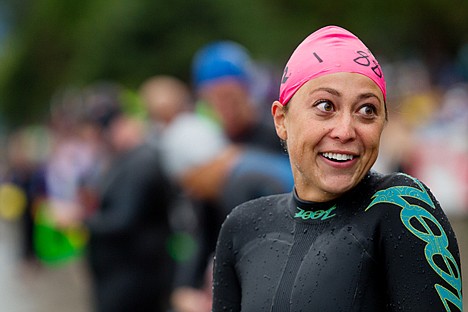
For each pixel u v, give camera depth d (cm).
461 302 387
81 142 2441
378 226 393
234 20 3672
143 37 3834
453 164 2369
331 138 396
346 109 397
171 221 1073
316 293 392
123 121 1076
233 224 445
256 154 771
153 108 1373
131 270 1054
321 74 400
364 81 397
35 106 6159
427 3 3406
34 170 2527
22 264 2470
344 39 409
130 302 1055
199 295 853
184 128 816
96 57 3941
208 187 811
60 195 2466
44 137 4891
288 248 413
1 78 6212
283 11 3641
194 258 858
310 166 405
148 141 1070
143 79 3806
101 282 1070
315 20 3512
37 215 2444
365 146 397
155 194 1048
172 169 853
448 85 3688
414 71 3884
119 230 1040
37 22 5956
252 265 425
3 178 3891
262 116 934
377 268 391
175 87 1391
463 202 2366
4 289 2111
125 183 1044
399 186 398
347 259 392
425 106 2617
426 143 2366
